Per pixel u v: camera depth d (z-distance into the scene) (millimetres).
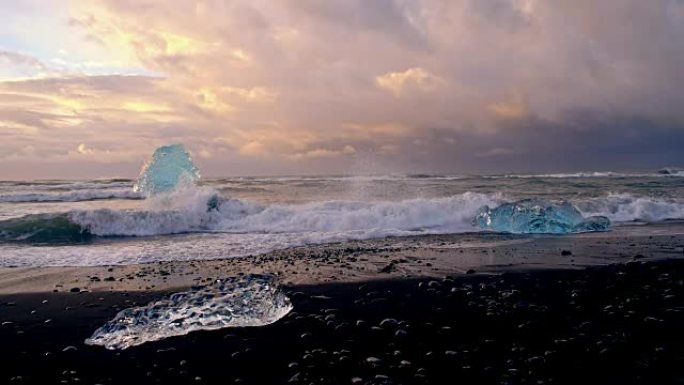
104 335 4461
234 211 12211
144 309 5023
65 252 8531
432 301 5383
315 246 9234
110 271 7168
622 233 10695
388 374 3496
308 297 5574
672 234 10477
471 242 9609
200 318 4770
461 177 30391
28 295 5863
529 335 4266
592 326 4449
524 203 11492
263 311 4953
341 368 3629
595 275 6555
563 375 3426
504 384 3299
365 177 23312
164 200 12242
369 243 9547
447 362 3701
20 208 13875
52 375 3666
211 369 3709
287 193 18062
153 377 3594
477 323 4621
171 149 15281
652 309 4926
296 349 4062
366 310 5090
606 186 21125
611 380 3336
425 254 8281
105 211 10672
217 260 7930
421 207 12109
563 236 10344
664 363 3609
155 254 8406
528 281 6266
